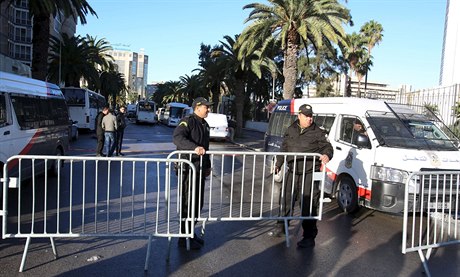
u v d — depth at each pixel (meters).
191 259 4.95
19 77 8.52
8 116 7.60
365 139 7.25
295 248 5.49
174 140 5.23
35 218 6.41
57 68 41.72
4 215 4.66
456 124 15.79
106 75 70.06
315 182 5.70
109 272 4.46
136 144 20.66
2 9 54.72
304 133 5.75
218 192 9.15
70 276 4.32
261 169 13.59
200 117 5.52
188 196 5.28
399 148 6.93
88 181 9.73
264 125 41.97
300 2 18.50
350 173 7.46
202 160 5.51
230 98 50.84
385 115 7.75
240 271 4.62
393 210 6.61
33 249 5.08
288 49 20.17
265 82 38.25
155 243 5.47
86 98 27.53
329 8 19.09
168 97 97.00
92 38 61.38
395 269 4.88
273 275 4.54
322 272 4.68
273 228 6.39
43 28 23.11
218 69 31.50
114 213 6.86
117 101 115.50
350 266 4.91
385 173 6.71
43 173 9.50
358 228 6.63
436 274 4.78
